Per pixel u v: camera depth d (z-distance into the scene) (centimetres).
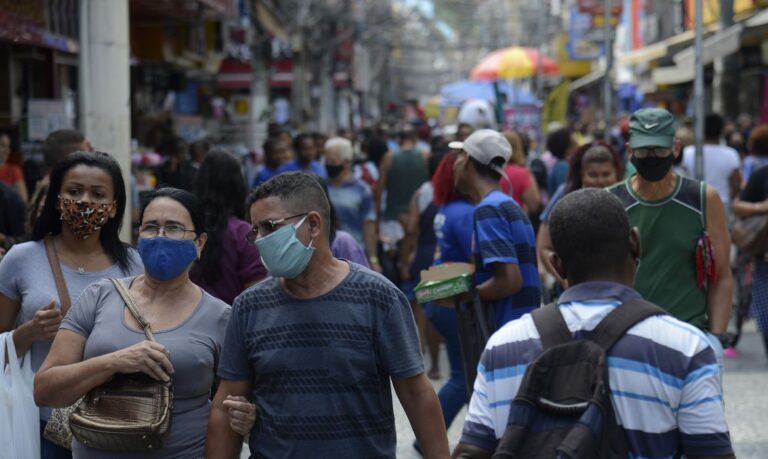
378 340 506
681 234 713
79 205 637
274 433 501
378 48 11181
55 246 658
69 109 2150
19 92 1917
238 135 3522
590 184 948
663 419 412
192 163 1875
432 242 1304
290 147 1748
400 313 511
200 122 3050
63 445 611
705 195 713
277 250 492
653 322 420
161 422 532
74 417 538
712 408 411
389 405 518
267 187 504
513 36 11356
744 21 2317
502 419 429
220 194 790
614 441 403
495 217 791
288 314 505
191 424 560
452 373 910
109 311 571
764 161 1529
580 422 392
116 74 1329
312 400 499
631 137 709
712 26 2930
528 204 1312
